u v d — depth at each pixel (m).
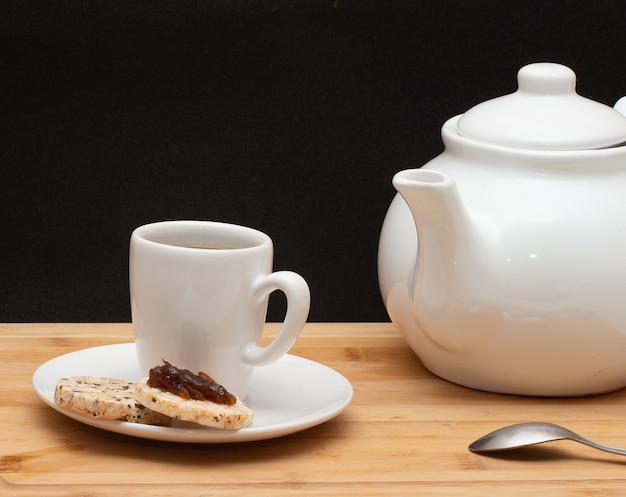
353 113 1.33
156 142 1.32
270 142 1.33
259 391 0.86
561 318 0.83
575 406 0.90
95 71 1.29
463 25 1.31
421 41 1.31
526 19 1.31
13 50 1.28
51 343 1.00
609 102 1.35
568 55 1.33
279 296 1.42
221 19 1.28
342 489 0.71
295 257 1.38
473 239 0.83
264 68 1.30
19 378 0.89
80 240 1.36
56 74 1.29
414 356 1.02
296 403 0.84
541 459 0.78
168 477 0.71
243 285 0.80
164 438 0.71
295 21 1.29
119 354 0.92
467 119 0.93
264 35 1.29
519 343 0.85
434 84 1.32
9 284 1.37
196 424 0.75
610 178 0.87
